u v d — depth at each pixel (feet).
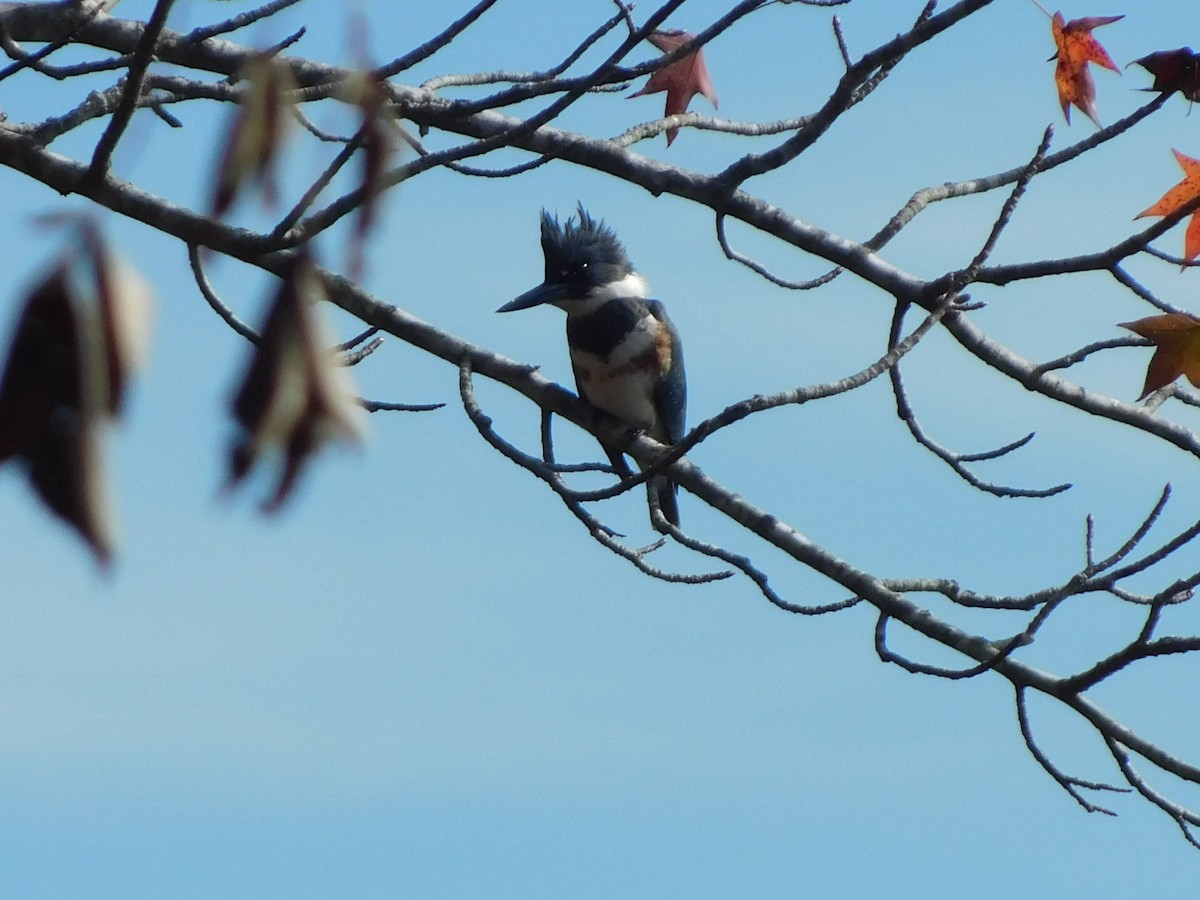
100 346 4.82
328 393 5.07
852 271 30.66
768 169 29.81
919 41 25.32
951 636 25.79
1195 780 24.54
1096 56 24.77
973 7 24.49
